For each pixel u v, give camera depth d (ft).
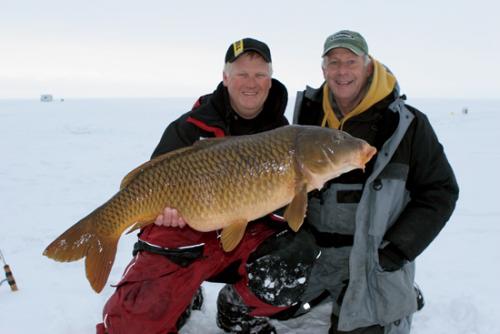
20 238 18.26
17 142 55.72
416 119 9.61
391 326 9.66
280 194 8.92
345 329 9.58
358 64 9.91
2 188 28.50
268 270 9.66
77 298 12.50
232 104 10.50
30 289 13.12
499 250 16.88
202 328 10.98
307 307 10.84
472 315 11.35
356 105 10.37
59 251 8.80
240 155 8.81
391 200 9.34
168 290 9.16
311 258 9.95
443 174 9.64
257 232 10.43
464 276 14.34
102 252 9.01
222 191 8.80
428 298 12.42
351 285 9.52
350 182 9.95
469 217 21.42
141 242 9.73
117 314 8.90
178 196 8.87
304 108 11.18
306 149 8.81
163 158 9.08
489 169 34.37
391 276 9.39
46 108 179.52
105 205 8.97
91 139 59.72
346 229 10.18
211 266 9.84
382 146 9.30
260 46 10.03
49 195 26.58
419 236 9.34
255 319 10.44
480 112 132.26
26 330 10.76
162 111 155.22
